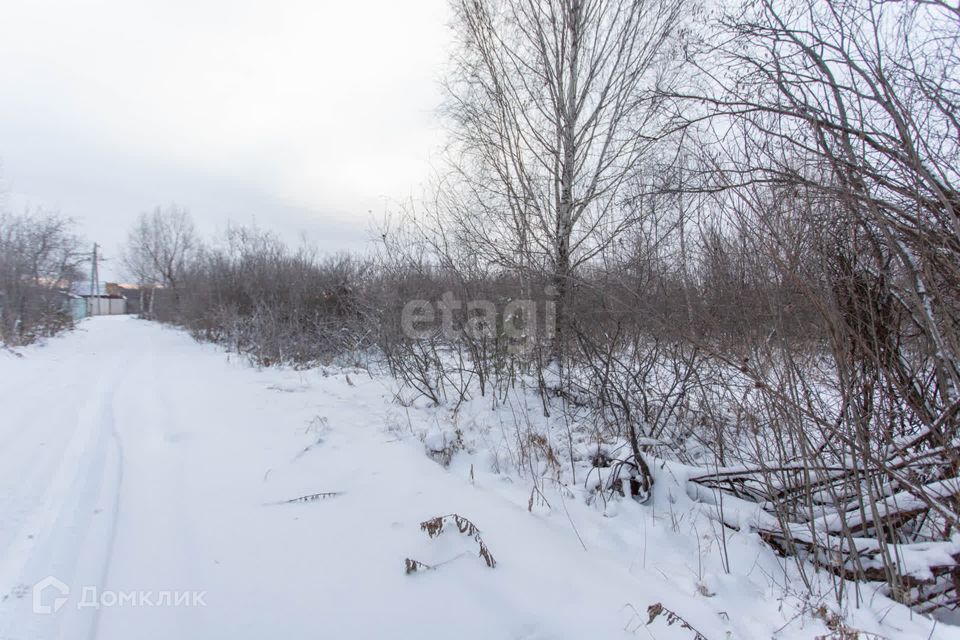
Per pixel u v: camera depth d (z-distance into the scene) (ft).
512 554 8.74
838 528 10.32
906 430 11.25
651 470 12.46
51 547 8.77
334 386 24.13
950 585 8.88
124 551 8.66
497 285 20.88
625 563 9.20
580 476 13.66
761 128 10.26
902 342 10.89
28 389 23.00
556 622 6.97
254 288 45.29
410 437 16.02
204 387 24.14
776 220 9.86
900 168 9.25
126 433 15.93
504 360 20.98
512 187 20.79
